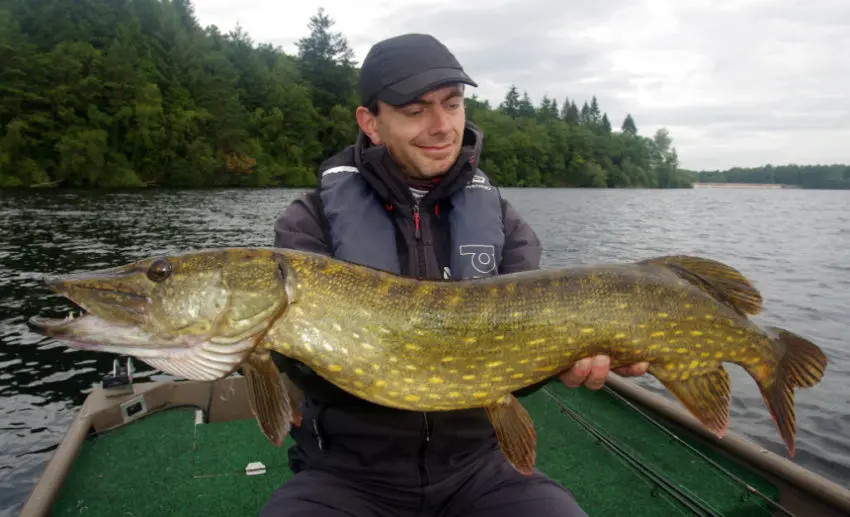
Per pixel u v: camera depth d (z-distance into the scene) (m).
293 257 0.90
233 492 1.27
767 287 4.83
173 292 0.88
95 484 1.28
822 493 1.14
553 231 9.30
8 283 4.61
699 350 0.98
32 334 3.38
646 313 0.95
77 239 7.03
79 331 0.88
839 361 2.93
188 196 14.94
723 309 0.99
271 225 8.91
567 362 0.94
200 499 1.24
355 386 0.89
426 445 0.91
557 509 0.88
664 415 1.52
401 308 0.89
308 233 1.02
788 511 1.12
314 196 1.06
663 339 0.96
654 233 9.27
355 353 0.88
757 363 1.01
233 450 1.43
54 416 2.41
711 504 1.21
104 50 21.98
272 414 0.87
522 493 0.91
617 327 0.94
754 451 1.29
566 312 0.93
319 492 0.88
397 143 0.98
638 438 1.48
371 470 0.90
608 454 1.41
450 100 0.98
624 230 9.70
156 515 1.19
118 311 0.88
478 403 0.92
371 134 1.06
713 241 8.27
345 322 0.88
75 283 0.88
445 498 0.93
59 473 1.24
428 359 0.90
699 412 0.99
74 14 24.03
